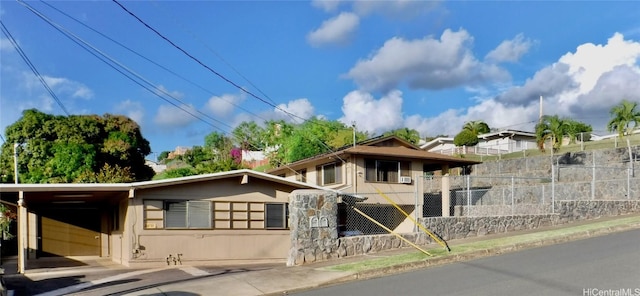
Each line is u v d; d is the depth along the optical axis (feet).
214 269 51.13
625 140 128.98
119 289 39.65
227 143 203.10
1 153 116.37
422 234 58.18
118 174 110.83
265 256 60.80
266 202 61.72
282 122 197.77
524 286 32.86
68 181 109.50
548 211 71.87
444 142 205.05
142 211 56.39
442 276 38.45
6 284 44.47
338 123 198.18
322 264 48.06
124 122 128.88
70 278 47.29
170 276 45.85
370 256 51.11
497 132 184.24
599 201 75.10
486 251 48.98
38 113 118.11
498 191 99.71
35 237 72.74
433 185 115.34
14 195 58.90
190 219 58.29
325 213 52.08
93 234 76.02
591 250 44.39
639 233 53.72
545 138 122.62
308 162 97.14
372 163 88.69
